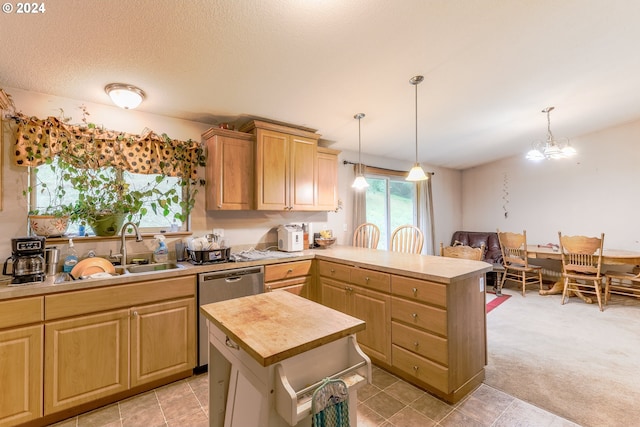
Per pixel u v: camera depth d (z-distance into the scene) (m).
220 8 1.55
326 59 2.09
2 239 2.08
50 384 1.77
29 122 2.12
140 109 2.62
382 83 2.52
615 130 4.48
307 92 2.56
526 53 2.29
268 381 1.02
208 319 1.42
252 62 2.05
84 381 1.88
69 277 1.99
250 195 2.94
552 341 2.88
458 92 2.83
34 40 1.68
